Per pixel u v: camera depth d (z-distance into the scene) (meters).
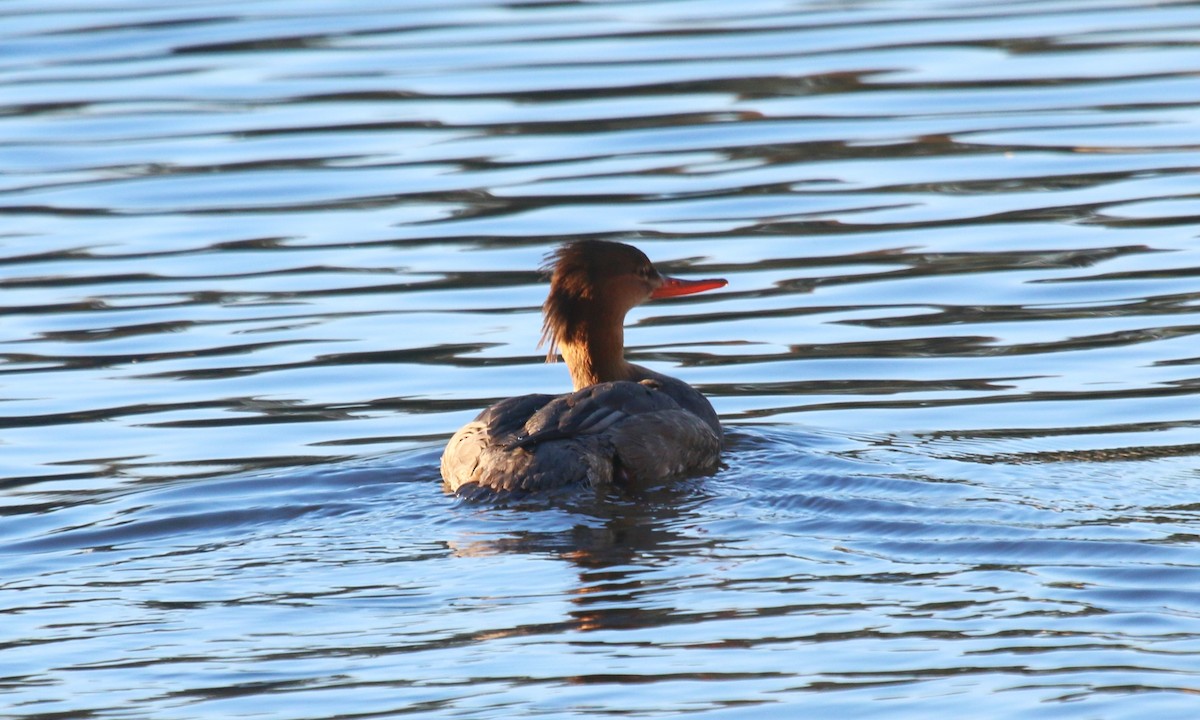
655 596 9.87
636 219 19.11
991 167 20.44
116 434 13.99
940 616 9.44
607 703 8.55
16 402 14.72
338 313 16.81
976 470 12.23
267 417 14.34
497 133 22.38
